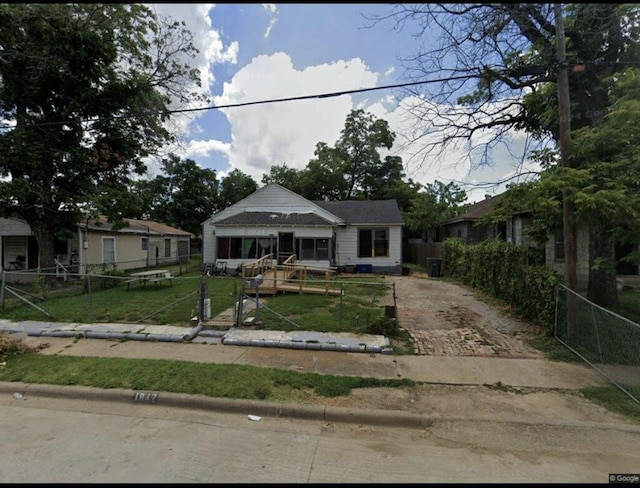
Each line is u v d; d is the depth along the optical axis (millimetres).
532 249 8406
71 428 3586
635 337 4750
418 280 15695
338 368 5160
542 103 8352
